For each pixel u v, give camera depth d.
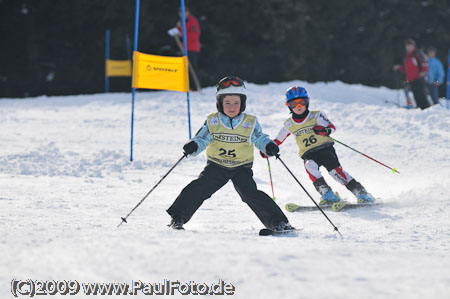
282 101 55.34
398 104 61.72
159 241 9.54
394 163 30.47
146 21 80.50
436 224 16.70
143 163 30.12
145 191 22.80
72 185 23.72
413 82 55.88
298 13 85.44
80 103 60.12
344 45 90.88
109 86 82.19
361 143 36.16
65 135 40.56
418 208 19.72
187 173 27.84
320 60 88.94
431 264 8.93
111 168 28.52
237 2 82.25
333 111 47.94
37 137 39.38
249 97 56.56
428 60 60.78
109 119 48.97
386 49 93.06
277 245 10.10
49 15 80.69
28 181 24.38
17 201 19.34
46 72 81.44
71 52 81.69
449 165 29.48
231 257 8.53
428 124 41.31
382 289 7.30
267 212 14.98
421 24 94.88
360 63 91.25
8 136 39.62
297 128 22.08
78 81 81.94
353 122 43.88
